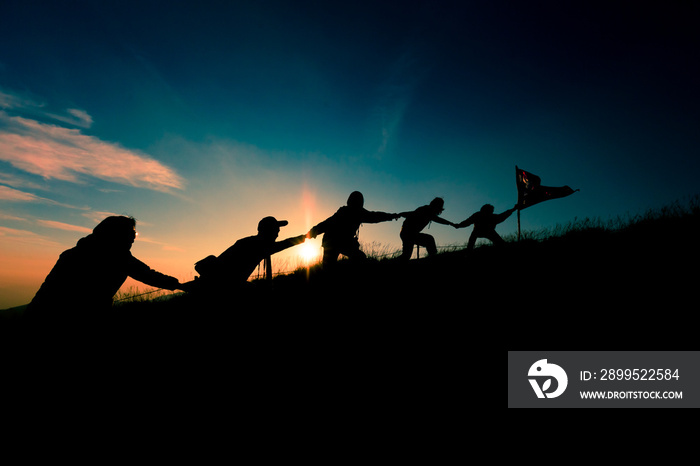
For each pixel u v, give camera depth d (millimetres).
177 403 3428
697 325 3461
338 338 4613
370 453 2525
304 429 2881
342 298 6082
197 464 2531
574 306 4320
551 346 3621
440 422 2777
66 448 2668
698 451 2211
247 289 5418
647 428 2463
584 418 2639
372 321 4996
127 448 2727
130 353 4898
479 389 3129
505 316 4418
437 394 3141
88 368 3102
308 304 6070
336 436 2750
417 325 4633
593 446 2363
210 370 4148
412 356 3859
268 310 5746
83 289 3156
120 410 3203
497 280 5750
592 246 6730
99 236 3316
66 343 3029
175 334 5555
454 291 5613
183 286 4215
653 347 3314
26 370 2881
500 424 2678
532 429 2588
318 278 7492
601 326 3787
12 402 2758
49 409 2834
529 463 2281
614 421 2574
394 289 6188
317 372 3812
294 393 3457
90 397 3021
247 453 2631
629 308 4016
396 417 2902
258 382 3750
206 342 4848
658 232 6727
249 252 4875
